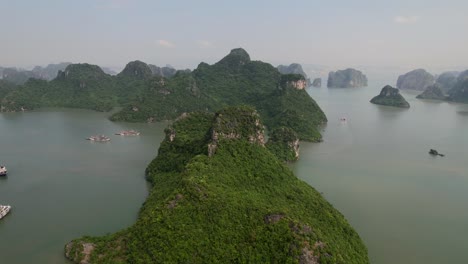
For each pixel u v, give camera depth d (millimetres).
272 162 140000
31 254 108000
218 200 102312
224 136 143875
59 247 111500
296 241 91250
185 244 90500
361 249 107812
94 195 150500
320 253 89875
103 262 93312
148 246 92125
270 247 91375
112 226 124562
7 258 106000
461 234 128000
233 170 127438
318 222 109375
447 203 153625
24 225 125062
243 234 94625
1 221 128000
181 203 101812
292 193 124750
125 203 142500
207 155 134875
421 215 141375
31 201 144750
